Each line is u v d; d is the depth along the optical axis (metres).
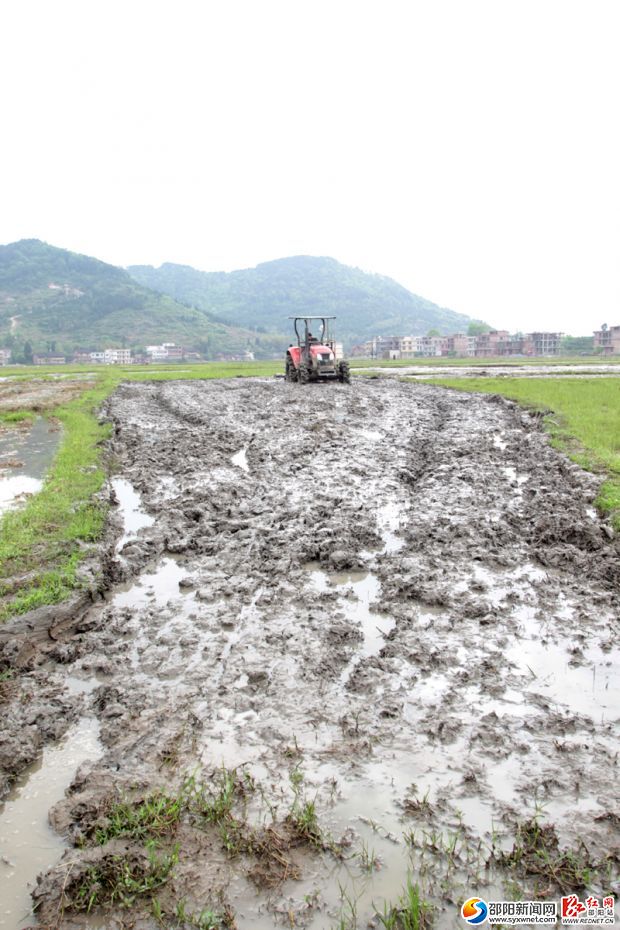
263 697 5.09
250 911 3.29
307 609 6.64
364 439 16.03
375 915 3.24
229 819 3.83
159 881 3.46
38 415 23.69
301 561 7.98
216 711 4.93
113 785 4.15
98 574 7.32
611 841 3.66
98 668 5.59
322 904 3.32
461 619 6.34
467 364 68.69
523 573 7.48
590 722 4.71
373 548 8.43
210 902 3.35
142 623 6.41
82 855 3.61
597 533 8.28
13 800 4.14
